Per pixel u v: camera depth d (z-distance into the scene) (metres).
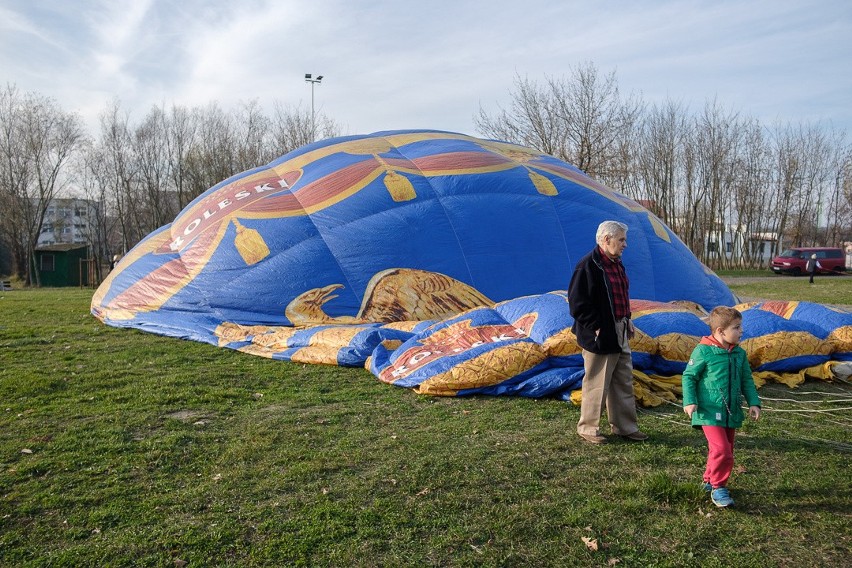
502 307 8.42
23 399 6.67
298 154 13.48
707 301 11.84
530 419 6.16
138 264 11.98
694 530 3.89
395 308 9.91
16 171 44.12
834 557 3.60
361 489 4.43
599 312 5.34
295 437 5.54
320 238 10.64
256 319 10.00
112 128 46.84
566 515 4.07
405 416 6.27
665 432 5.76
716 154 46.62
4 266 54.41
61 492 4.41
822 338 8.16
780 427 5.98
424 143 13.11
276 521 3.97
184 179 46.47
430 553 3.62
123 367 8.21
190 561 3.53
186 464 4.93
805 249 38.44
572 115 34.44
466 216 10.86
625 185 45.16
